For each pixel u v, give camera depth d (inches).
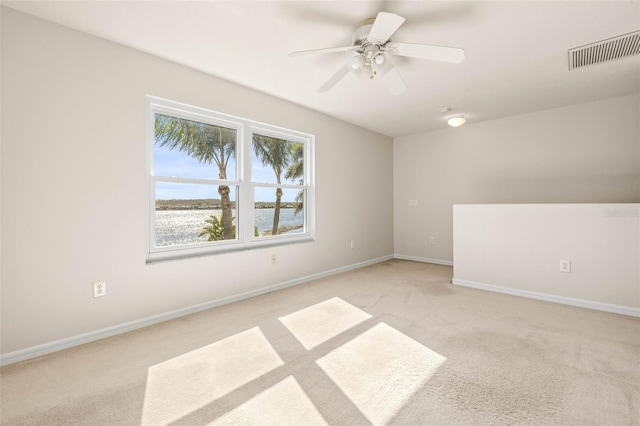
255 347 82.2
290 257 144.6
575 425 52.5
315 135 158.1
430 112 160.6
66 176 83.2
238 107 123.0
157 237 106.2
